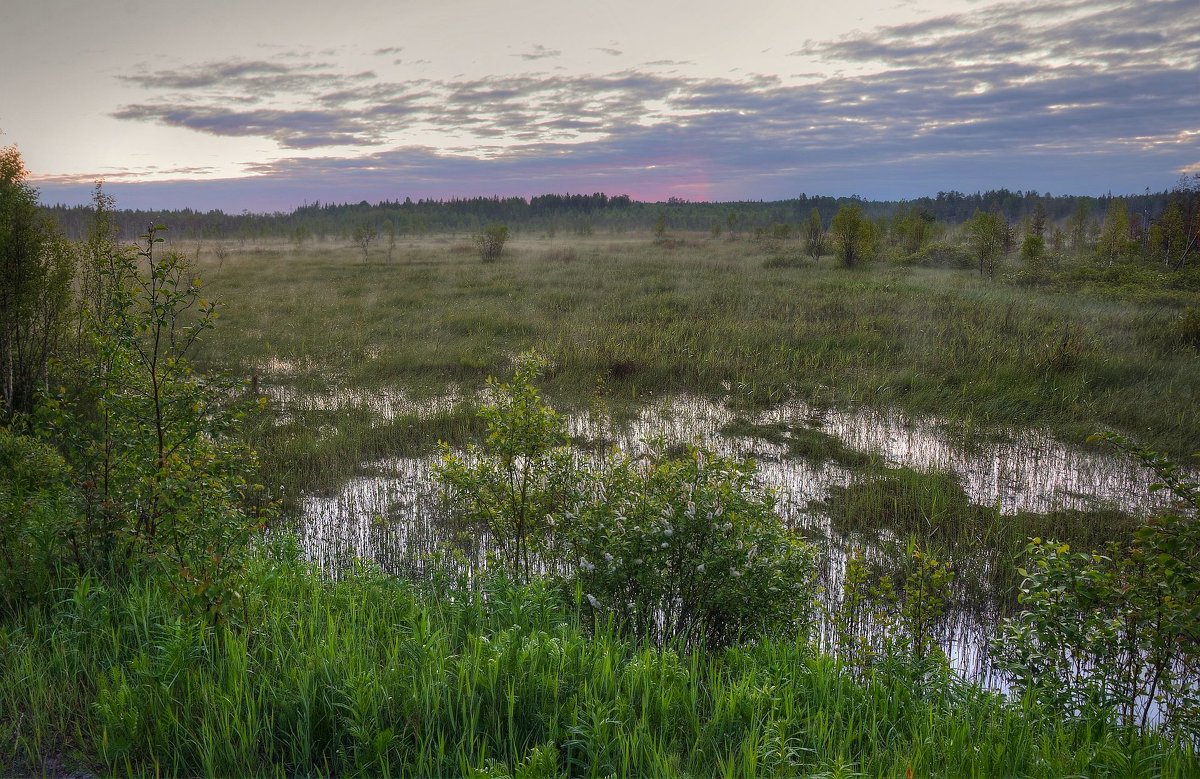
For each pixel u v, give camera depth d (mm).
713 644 5629
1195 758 3900
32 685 4164
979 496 9711
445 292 28547
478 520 7156
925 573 6402
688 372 15922
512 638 4527
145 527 5523
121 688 3953
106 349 5301
